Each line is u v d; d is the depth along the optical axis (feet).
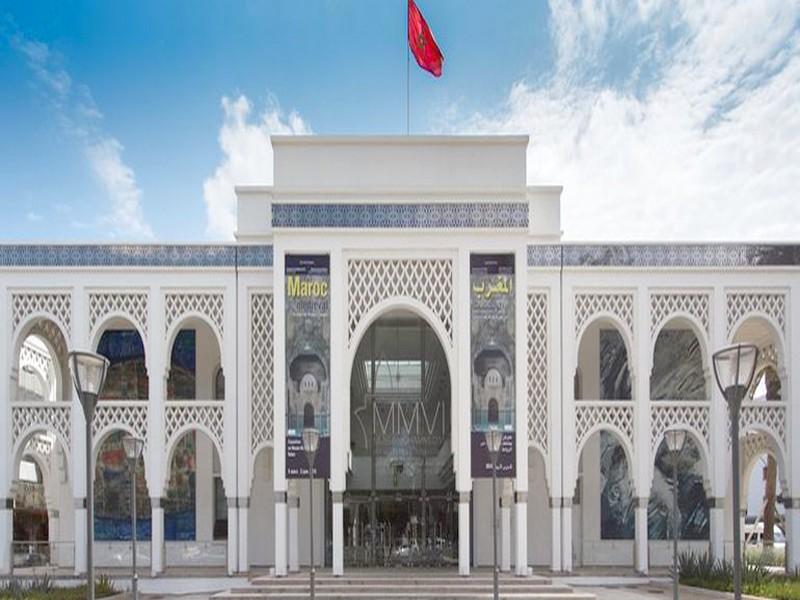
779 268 83.51
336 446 77.15
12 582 72.08
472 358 77.87
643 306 83.61
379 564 86.74
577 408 83.20
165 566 84.99
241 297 83.35
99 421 82.38
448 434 88.58
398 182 82.12
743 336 96.99
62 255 83.10
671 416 82.99
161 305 83.35
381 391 89.35
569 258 83.76
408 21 89.51
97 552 91.61
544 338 83.97
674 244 83.92
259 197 90.27
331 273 78.95
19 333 82.89
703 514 93.91
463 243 79.05
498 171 82.07
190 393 93.91
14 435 82.02
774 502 111.55
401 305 79.15
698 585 74.49
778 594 66.69
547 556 89.35
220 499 93.04
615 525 92.38
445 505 87.76
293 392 77.77
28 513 113.19
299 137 82.02
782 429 83.15
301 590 71.82
